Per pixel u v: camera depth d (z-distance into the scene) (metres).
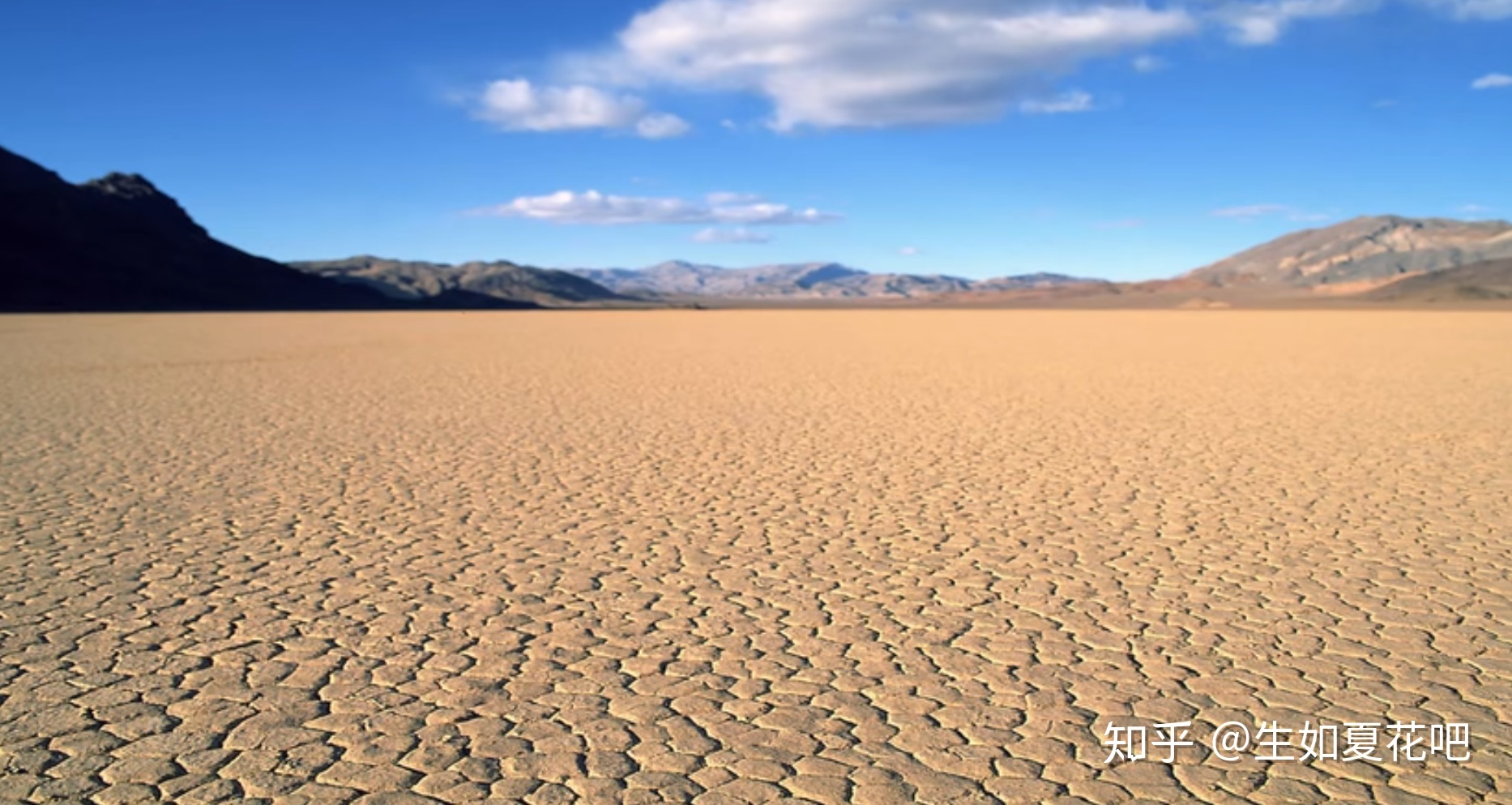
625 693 5.10
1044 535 8.35
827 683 5.25
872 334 49.00
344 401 18.25
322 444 13.13
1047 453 12.52
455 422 15.36
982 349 35.50
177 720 4.75
